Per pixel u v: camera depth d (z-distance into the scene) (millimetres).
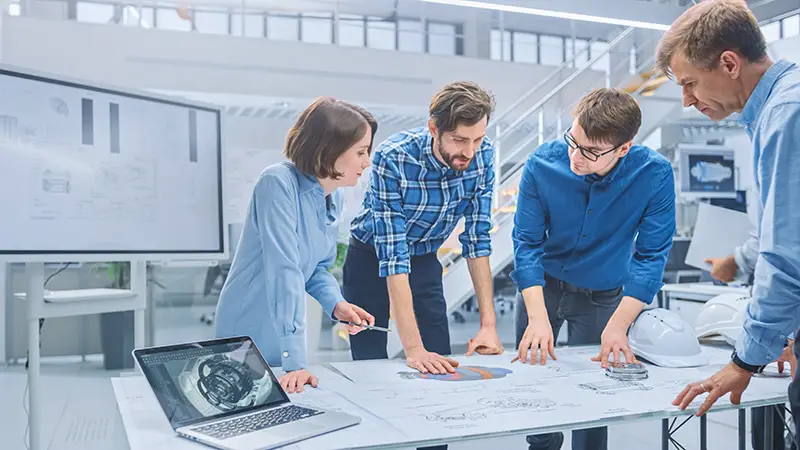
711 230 2635
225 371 1236
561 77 10109
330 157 1526
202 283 9477
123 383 1464
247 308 1631
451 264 5172
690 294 3912
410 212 1926
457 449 3018
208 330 6977
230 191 5262
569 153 1805
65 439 3297
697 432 3352
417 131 1902
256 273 1615
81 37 7934
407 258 1842
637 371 1522
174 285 9375
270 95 8758
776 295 1123
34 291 2336
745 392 1349
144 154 2525
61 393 4332
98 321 5695
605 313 2088
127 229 2461
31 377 2334
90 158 2355
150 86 8227
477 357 1814
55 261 2256
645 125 6539
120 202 2445
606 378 1527
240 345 1317
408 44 10656
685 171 6641
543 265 2115
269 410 1208
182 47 8359
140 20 8641
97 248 2367
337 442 1031
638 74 6992
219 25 9516
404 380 1510
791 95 1102
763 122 1152
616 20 3023
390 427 1116
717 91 1240
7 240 2125
